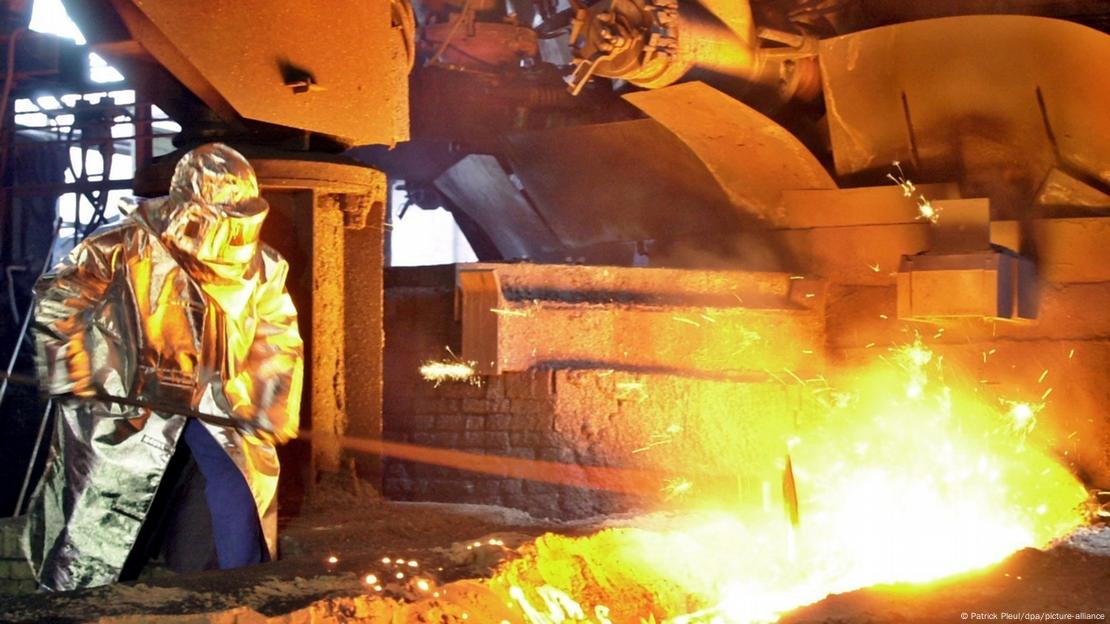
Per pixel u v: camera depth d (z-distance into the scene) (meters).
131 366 6.28
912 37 11.74
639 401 11.64
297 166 8.65
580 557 7.29
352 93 8.41
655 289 12.19
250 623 5.11
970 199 11.91
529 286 11.50
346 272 9.27
